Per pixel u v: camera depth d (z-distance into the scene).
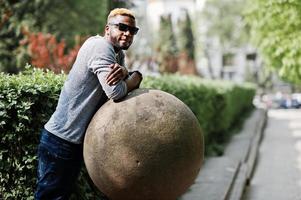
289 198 8.41
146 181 4.24
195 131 4.42
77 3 21.14
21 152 5.19
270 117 28.80
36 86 5.23
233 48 57.16
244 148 13.62
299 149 14.55
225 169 10.14
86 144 4.39
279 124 24.00
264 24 14.54
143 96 4.41
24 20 18.83
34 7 19.55
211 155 12.20
